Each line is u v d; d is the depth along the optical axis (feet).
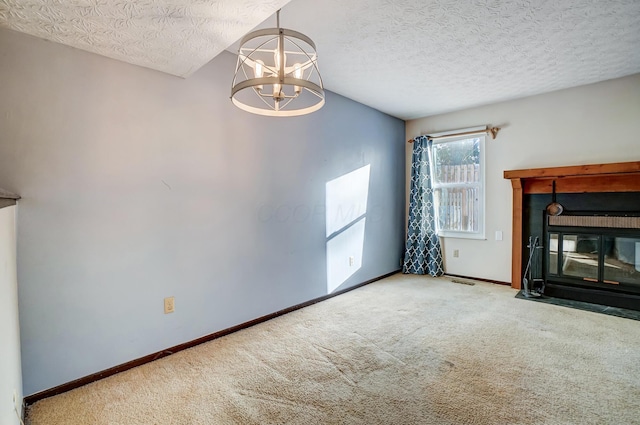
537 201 12.32
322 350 7.84
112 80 6.79
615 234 10.65
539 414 5.41
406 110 14.51
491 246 13.89
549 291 12.03
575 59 9.34
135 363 7.18
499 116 13.43
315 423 5.29
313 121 11.33
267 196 9.84
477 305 11.00
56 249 6.17
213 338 8.54
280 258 10.27
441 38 8.07
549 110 12.24
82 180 6.45
